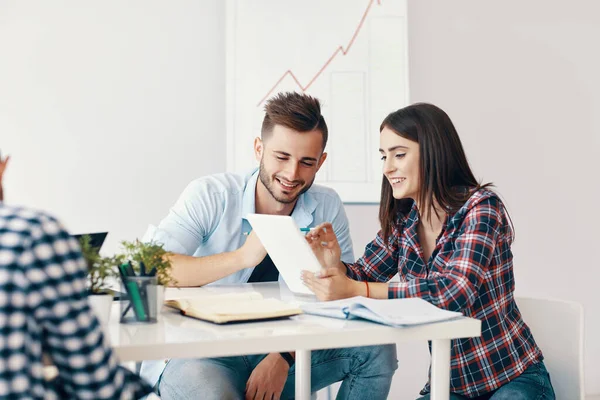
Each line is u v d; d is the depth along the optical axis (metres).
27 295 0.81
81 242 1.22
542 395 1.53
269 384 1.71
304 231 1.93
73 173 2.78
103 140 2.81
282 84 2.88
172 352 1.08
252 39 2.87
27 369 0.81
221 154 2.91
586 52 3.18
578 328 1.66
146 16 2.84
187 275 1.79
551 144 3.14
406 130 1.63
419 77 3.02
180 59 2.87
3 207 0.85
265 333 1.16
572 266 3.16
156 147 2.85
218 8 2.90
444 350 1.29
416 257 1.72
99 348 0.86
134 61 2.83
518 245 3.11
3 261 0.81
